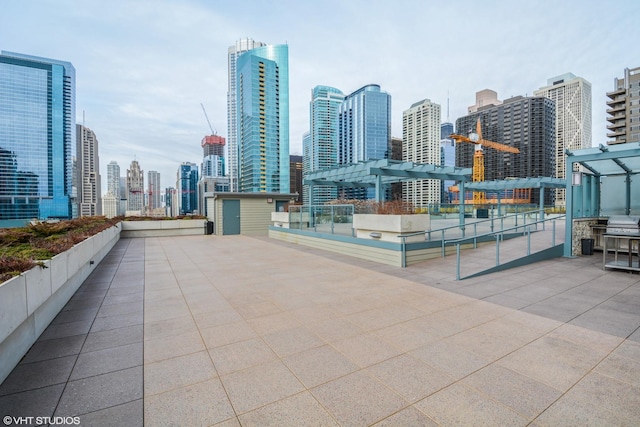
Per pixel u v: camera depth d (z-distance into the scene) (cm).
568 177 894
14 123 10675
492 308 484
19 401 252
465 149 11481
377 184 1218
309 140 15125
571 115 15238
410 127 12000
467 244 976
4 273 325
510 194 5216
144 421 229
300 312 472
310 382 281
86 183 17000
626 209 1012
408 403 250
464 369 302
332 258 975
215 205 1792
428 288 607
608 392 262
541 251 854
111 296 566
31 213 10838
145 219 1788
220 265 866
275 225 1666
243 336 384
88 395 261
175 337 382
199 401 254
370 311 475
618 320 427
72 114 11912
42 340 374
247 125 13675
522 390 266
